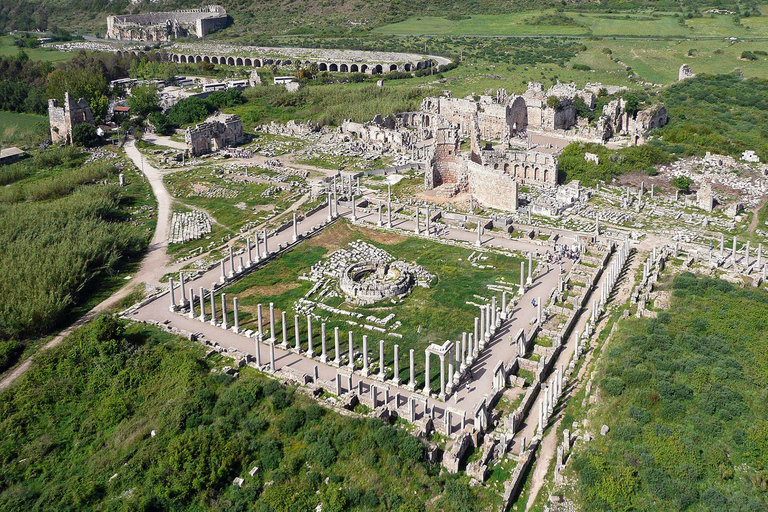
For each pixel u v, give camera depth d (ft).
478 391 291.58
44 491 256.11
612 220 471.62
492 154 559.79
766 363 288.30
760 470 239.71
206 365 310.65
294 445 262.47
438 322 348.38
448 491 239.09
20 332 343.46
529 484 245.86
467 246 439.22
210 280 400.26
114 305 375.66
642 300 343.87
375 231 469.57
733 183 524.11
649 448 248.73
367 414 273.95
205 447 258.78
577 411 278.87
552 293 364.79
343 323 350.84
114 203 519.19
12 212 466.29
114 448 271.08
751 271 384.06
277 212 507.30
